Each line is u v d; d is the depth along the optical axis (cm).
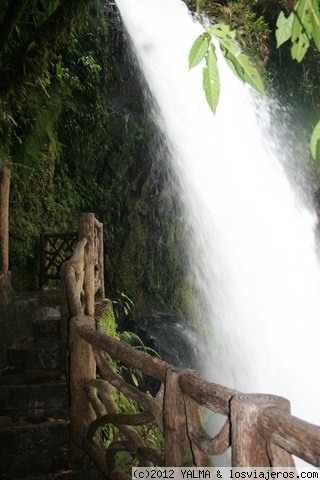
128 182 1025
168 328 970
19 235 798
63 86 917
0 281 515
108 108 1018
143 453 296
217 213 1084
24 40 511
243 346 1002
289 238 1216
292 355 1061
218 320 1052
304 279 1204
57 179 931
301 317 1123
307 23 127
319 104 1355
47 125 882
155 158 1045
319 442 146
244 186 1161
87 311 542
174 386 247
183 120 1101
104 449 382
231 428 187
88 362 390
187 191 1079
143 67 1052
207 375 971
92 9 989
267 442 172
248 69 143
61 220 914
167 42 1133
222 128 1165
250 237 1124
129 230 1020
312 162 1339
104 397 362
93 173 1000
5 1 459
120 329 959
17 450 393
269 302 1091
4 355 504
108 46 1022
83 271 539
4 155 742
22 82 462
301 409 968
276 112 1328
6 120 694
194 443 235
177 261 1088
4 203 562
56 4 440
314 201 1342
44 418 423
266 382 971
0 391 445
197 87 1154
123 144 1018
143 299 1027
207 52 145
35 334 578
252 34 1288
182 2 1248
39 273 789
